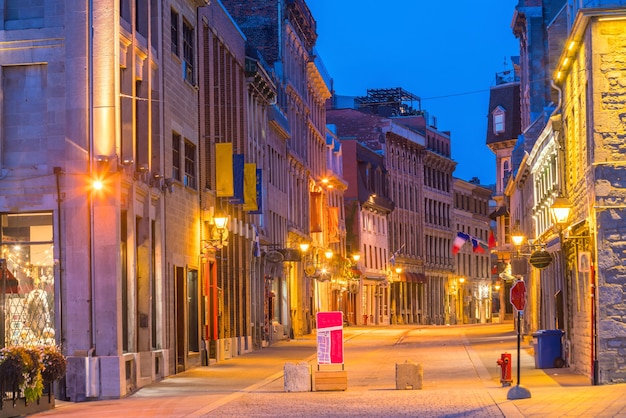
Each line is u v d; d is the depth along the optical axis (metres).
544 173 50.28
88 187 32.44
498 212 97.62
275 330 66.44
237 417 25.47
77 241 32.44
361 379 38.03
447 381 36.00
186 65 43.81
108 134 32.72
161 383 36.50
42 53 32.91
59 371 28.91
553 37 55.75
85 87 32.72
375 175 115.06
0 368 26.34
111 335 32.38
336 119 121.88
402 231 125.50
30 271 32.78
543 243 48.50
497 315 158.75
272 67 72.88
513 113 104.81
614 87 31.25
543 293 52.25
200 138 46.00
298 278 76.38
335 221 92.44
